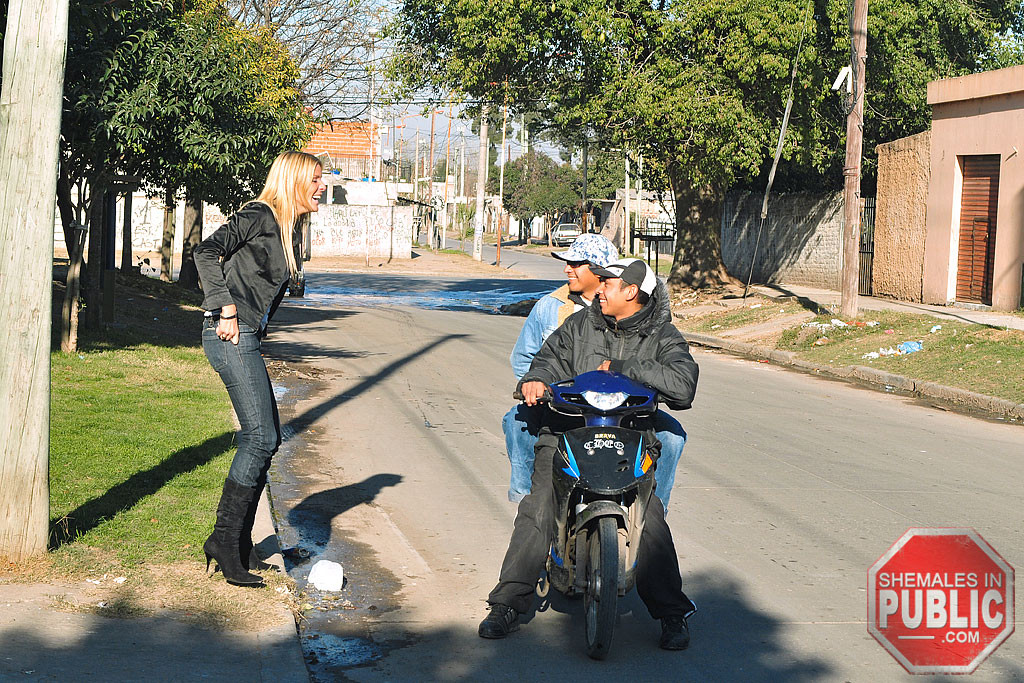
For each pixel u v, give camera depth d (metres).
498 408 14.18
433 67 32.66
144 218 62.47
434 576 7.00
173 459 9.16
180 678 4.78
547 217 118.75
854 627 6.20
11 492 6.12
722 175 30.66
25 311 6.04
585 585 5.47
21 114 5.91
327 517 8.40
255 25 31.97
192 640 5.26
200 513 7.45
